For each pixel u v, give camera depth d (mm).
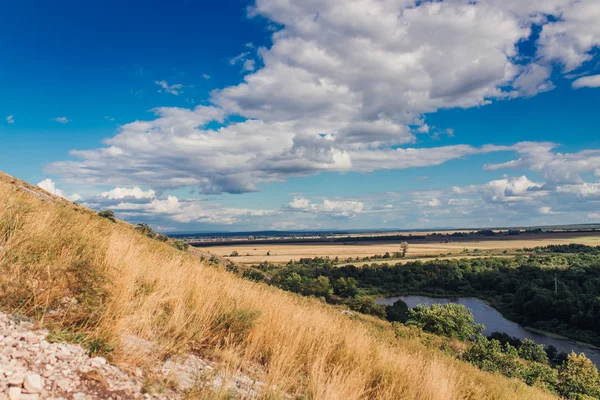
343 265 152750
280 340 6215
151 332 4867
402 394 6152
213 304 6391
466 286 118125
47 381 2988
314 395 4672
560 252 189250
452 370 9781
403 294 114938
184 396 3637
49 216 7102
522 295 89875
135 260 7223
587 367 23594
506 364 21406
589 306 75312
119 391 3275
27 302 4109
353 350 7367
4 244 5277
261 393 4262
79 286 4684
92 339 3861
